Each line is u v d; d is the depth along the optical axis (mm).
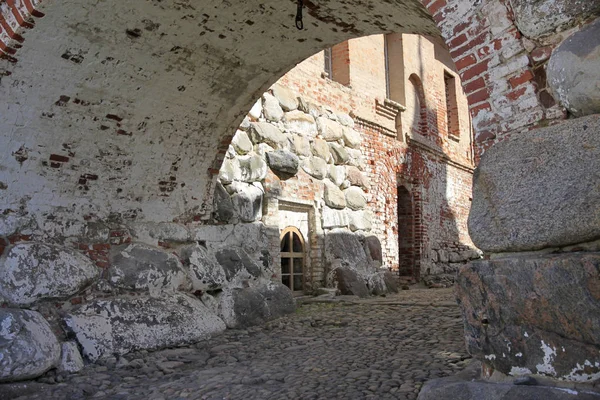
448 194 13875
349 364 4094
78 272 4910
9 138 4496
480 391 2332
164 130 5719
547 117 2416
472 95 2670
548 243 2273
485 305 2471
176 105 5605
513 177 2422
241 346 5078
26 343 3965
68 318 4594
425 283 11891
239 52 5379
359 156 10297
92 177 5258
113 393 3730
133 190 5711
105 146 5266
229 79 5711
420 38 13266
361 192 10211
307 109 9070
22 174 4672
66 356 4270
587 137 2213
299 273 8656
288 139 8523
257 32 5164
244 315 6113
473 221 2557
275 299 6758
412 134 12211
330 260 9047
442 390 2492
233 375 3963
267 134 8039
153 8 4449
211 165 6520
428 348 4527
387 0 4578
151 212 5934
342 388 3416
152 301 5387
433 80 13742
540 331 2270
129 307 5121
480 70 2629
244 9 4801
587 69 2207
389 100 11320
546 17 2365
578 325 2141
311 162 8969
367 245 9953
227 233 6926
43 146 4762
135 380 4062
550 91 2404
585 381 2127
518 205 2377
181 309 5516
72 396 3678
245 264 6852
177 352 4863
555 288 2193
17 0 3996
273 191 8031
